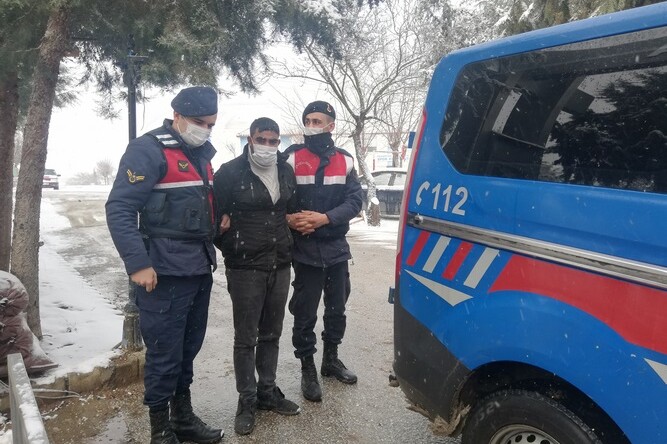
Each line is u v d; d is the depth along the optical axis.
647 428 1.64
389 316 5.55
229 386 3.73
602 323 1.75
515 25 7.96
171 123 2.77
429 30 11.80
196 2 3.82
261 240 3.01
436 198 2.33
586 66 1.95
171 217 2.65
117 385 3.54
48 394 3.25
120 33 4.02
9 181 4.50
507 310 1.99
